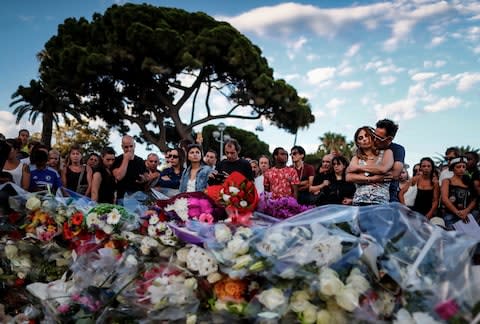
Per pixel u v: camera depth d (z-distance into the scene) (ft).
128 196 14.43
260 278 6.75
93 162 24.84
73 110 86.17
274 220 8.51
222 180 15.34
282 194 20.53
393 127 13.67
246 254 6.87
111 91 79.71
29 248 11.07
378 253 6.10
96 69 72.13
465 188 19.79
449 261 5.75
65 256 10.98
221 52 77.61
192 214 8.50
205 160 23.98
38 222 11.35
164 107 86.28
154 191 15.23
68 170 21.90
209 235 7.61
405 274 5.73
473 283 5.37
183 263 7.66
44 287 9.94
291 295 6.31
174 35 72.33
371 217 6.82
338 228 6.84
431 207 20.89
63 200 11.99
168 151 21.70
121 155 19.98
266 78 79.61
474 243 5.91
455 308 5.20
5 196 11.85
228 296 6.80
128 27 72.79
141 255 8.71
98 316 8.38
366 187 13.83
